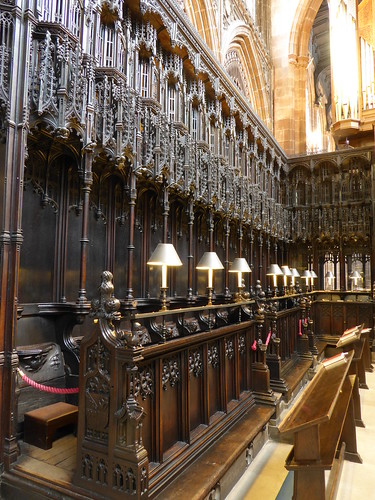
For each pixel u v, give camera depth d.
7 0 3.96
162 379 3.46
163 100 7.17
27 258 4.65
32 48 4.14
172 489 3.06
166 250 4.22
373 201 12.33
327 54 28.20
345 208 13.12
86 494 2.84
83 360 3.05
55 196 5.10
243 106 10.70
